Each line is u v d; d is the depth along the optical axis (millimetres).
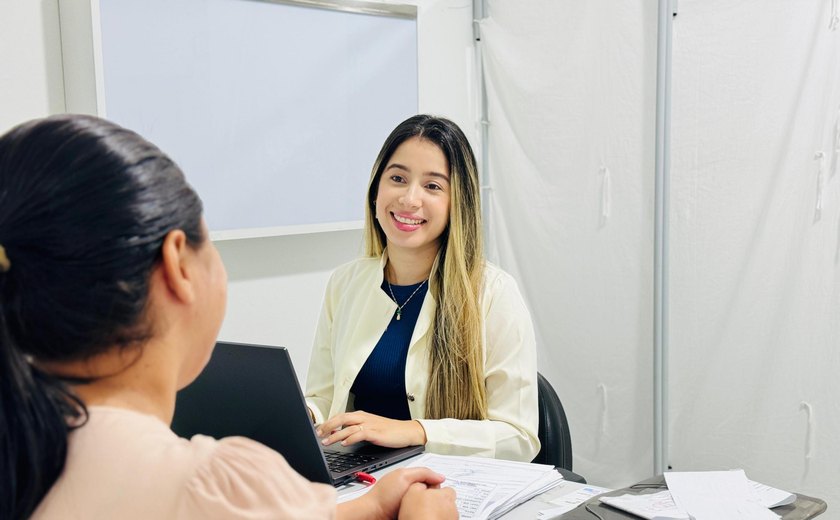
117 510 612
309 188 2822
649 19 2633
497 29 3178
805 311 2283
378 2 2936
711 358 2516
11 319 615
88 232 612
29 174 617
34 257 609
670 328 2613
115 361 660
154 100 2400
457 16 3256
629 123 2715
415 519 1010
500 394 1739
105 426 641
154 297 661
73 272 611
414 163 1775
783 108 2293
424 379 1752
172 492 624
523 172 3102
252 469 662
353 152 2943
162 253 659
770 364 2373
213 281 727
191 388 1307
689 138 2516
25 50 2246
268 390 1210
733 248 2438
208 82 2520
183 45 2449
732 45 2391
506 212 3184
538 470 1362
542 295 3070
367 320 1852
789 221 2301
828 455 2266
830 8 2172
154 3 2375
